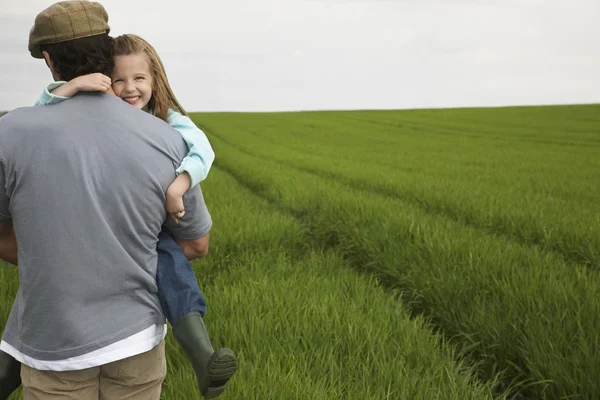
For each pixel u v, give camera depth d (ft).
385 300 16.20
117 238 5.54
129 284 5.59
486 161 69.36
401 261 19.84
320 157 74.54
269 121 176.24
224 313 14.06
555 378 11.19
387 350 11.92
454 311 15.19
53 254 5.31
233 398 9.66
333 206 30.58
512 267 17.58
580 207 31.89
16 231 5.42
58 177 5.31
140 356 5.91
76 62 5.79
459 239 21.49
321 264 20.44
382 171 54.08
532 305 14.32
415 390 10.30
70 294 5.35
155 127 5.92
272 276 17.93
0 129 5.41
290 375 10.39
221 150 88.53
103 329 5.47
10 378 6.07
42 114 5.52
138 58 7.07
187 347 5.75
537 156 77.87
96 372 5.78
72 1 5.88
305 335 12.45
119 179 5.49
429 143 108.99
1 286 17.03
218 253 21.83
